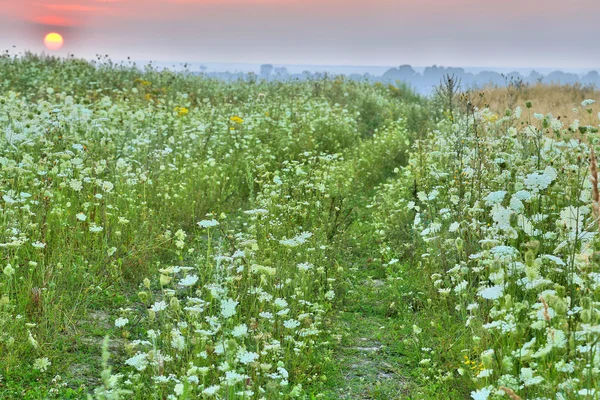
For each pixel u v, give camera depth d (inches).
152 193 321.4
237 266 214.1
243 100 735.7
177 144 425.7
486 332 178.7
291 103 648.4
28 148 331.3
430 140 396.8
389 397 178.4
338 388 183.2
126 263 244.2
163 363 160.4
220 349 152.2
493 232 205.3
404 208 326.0
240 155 421.7
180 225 304.3
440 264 246.5
